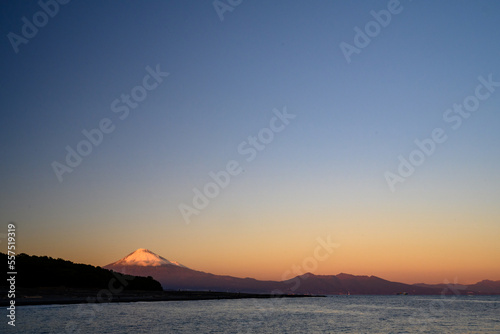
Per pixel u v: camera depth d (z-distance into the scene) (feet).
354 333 195.83
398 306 548.72
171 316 265.13
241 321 245.04
